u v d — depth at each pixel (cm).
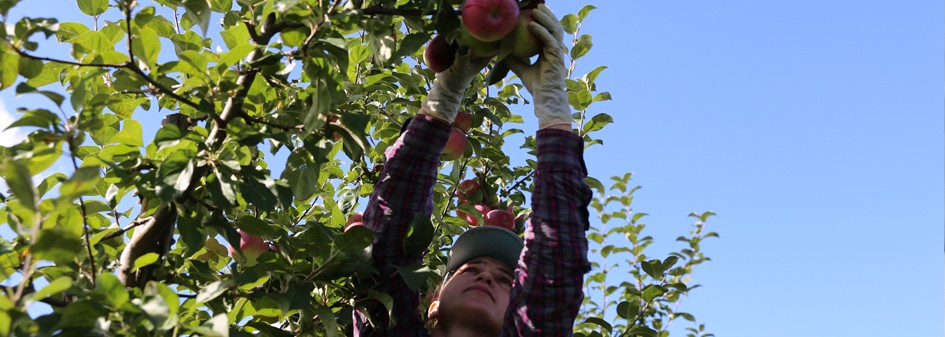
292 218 431
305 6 277
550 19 319
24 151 248
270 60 280
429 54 326
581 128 472
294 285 293
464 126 441
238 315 295
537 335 297
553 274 300
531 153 526
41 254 198
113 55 264
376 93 459
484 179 491
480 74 497
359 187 462
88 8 359
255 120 290
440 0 292
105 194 339
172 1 273
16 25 257
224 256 365
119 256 337
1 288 254
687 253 677
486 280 346
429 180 343
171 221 299
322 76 276
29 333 208
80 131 253
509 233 367
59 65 310
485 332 338
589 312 678
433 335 344
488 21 295
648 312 490
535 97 324
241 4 334
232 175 282
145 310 220
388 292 326
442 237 475
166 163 268
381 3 304
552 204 311
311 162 292
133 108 322
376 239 330
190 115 298
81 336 217
